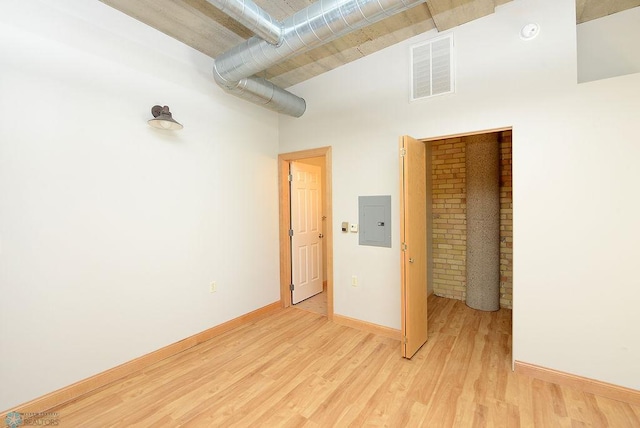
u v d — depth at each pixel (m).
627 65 2.37
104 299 2.20
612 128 1.91
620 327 1.92
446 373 2.29
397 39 2.73
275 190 3.78
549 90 2.09
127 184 2.33
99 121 2.16
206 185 2.94
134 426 1.79
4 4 1.75
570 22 2.01
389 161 2.88
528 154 2.17
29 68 1.84
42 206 1.90
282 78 3.46
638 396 1.87
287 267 3.85
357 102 3.07
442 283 4.18
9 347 1.79
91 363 2.14
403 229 2.42
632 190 1.87
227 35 2.61
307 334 3.04
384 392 2.08
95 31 2.13
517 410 1.87
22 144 1.82
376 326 3.03
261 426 1.78
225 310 3.13
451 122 2.50
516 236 2.22
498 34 2.26
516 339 2.26
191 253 2.80
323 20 1.91
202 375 2.31
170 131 2.62
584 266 2.01
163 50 2.56
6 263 1.78
